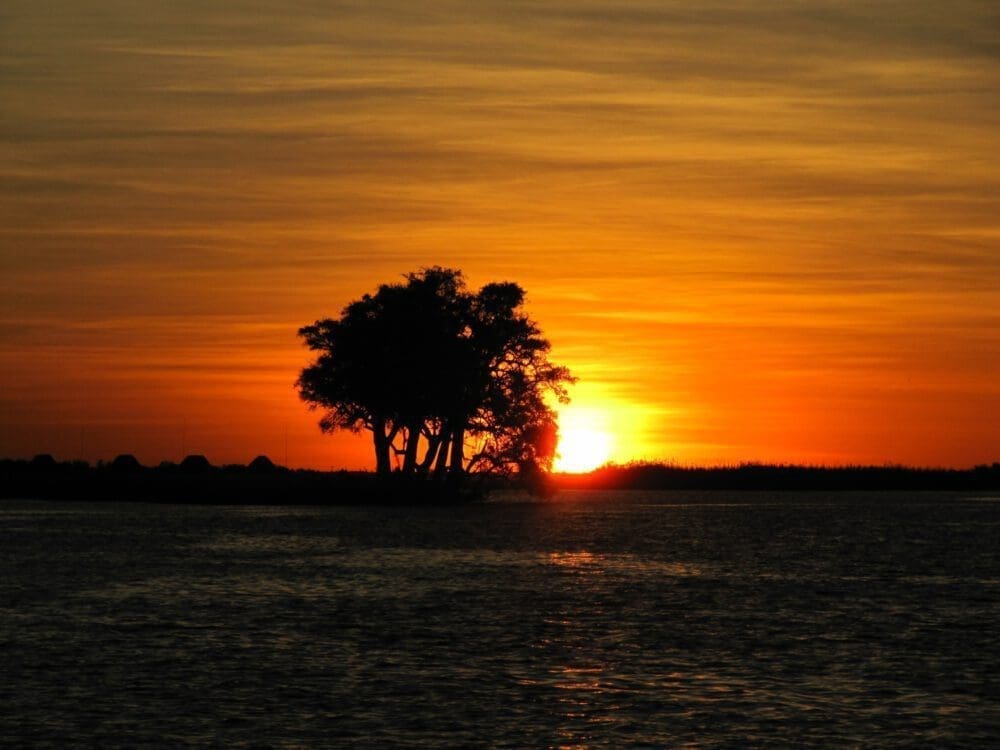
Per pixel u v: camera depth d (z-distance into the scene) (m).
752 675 76.00
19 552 159.38
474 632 91.31
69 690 70.44
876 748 60.03
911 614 103.00
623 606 106.81
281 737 61.12
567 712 66.31
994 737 61.88
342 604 106.56
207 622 95.19
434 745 60.06
